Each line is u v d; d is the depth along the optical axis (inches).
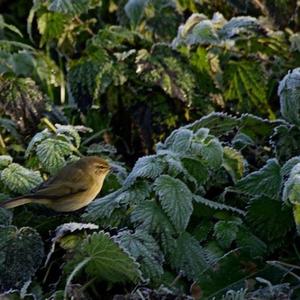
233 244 344.2
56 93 463.2
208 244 342.3
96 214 342.6
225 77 434.3
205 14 471.8
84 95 426.9
